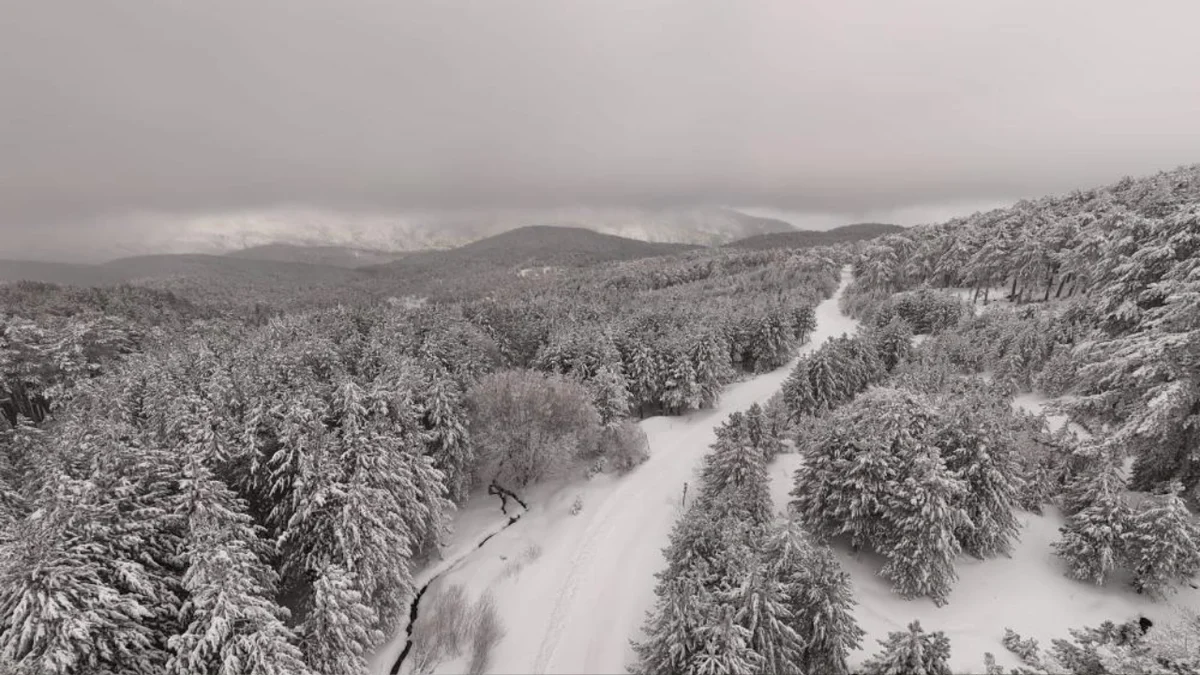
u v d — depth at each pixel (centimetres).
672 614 2355
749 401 6775
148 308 11719
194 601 2259
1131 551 2734
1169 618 2623
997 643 2631
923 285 9869
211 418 3181
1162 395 2655
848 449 3136
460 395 4803
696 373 6331
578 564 3700
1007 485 2948
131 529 2423
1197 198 5666
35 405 6531
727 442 3672
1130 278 3722
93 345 7425
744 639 2252
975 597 2922
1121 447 2922
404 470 3369
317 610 2548
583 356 6159
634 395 6366
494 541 4225
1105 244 5969
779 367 8181
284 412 3388
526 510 4678
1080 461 3328
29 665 1950
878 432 3059
